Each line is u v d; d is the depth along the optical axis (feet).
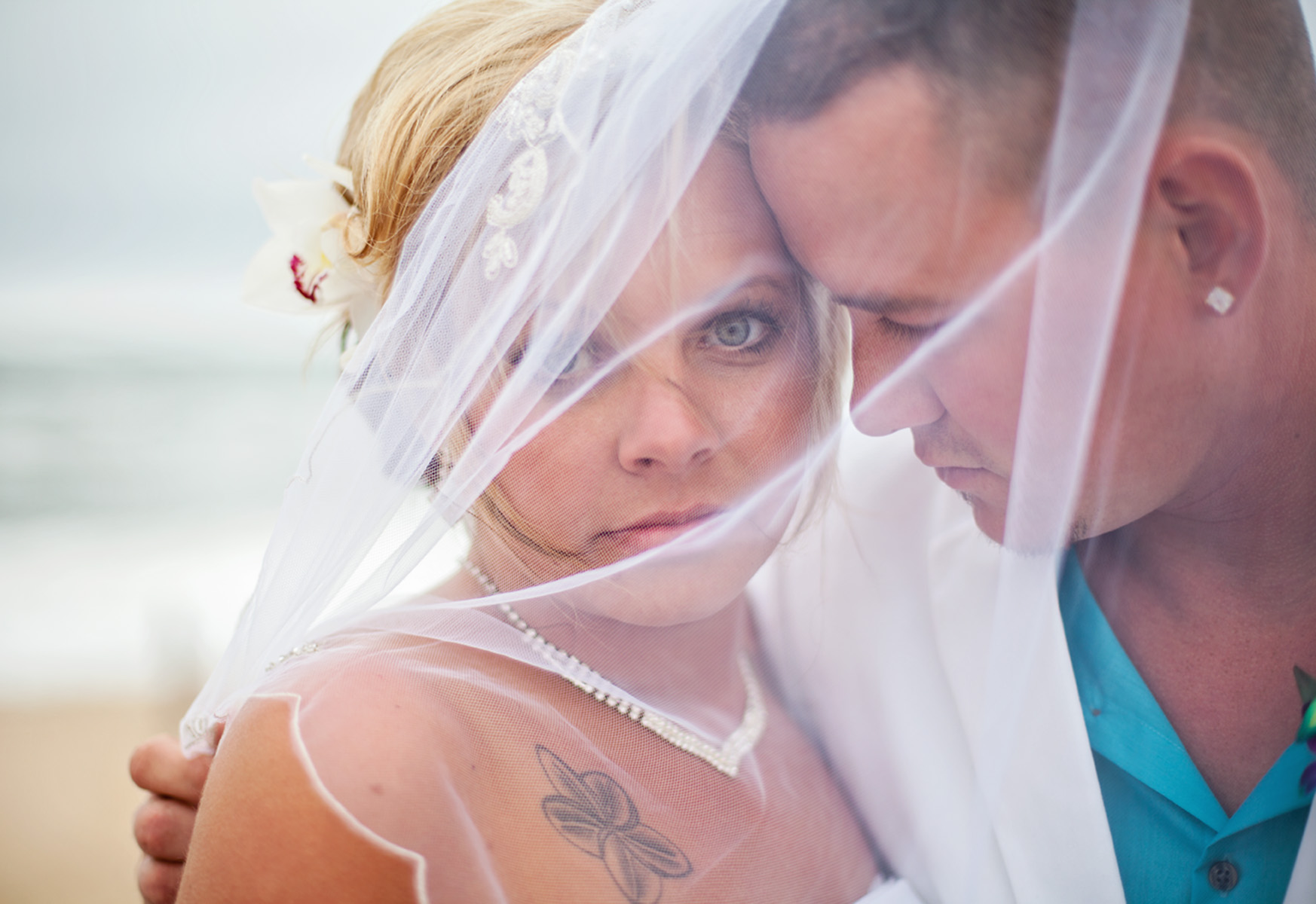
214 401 15.80
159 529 15.44
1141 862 2.89
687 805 2.94
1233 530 2.69
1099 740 2.90
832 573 3.59
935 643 3.38
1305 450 2.55
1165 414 2.43
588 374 2.54
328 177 3.43
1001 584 2.82
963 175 2.20
